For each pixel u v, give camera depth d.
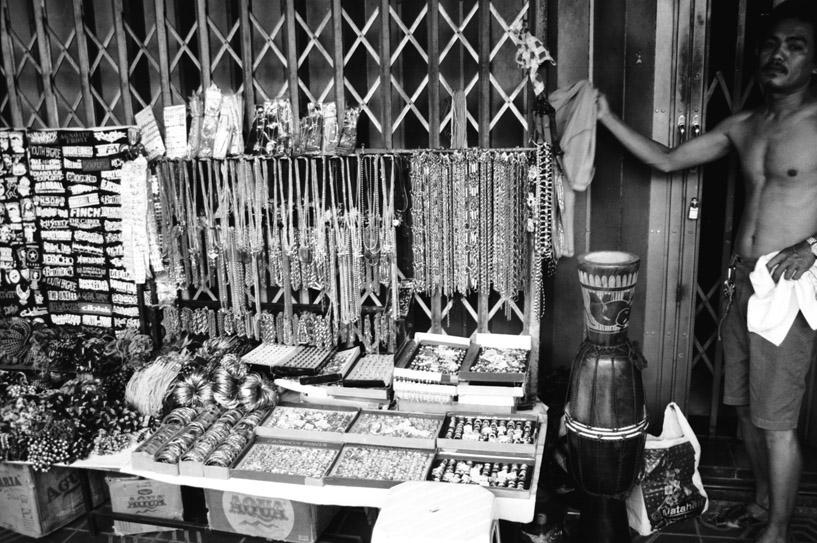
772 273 2.95
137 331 4.12
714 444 4.02
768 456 3.13
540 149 3.38
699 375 4.32
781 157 2.96
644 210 3.69
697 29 3.46
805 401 3.98
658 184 3.63
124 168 3.89
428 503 2.72
